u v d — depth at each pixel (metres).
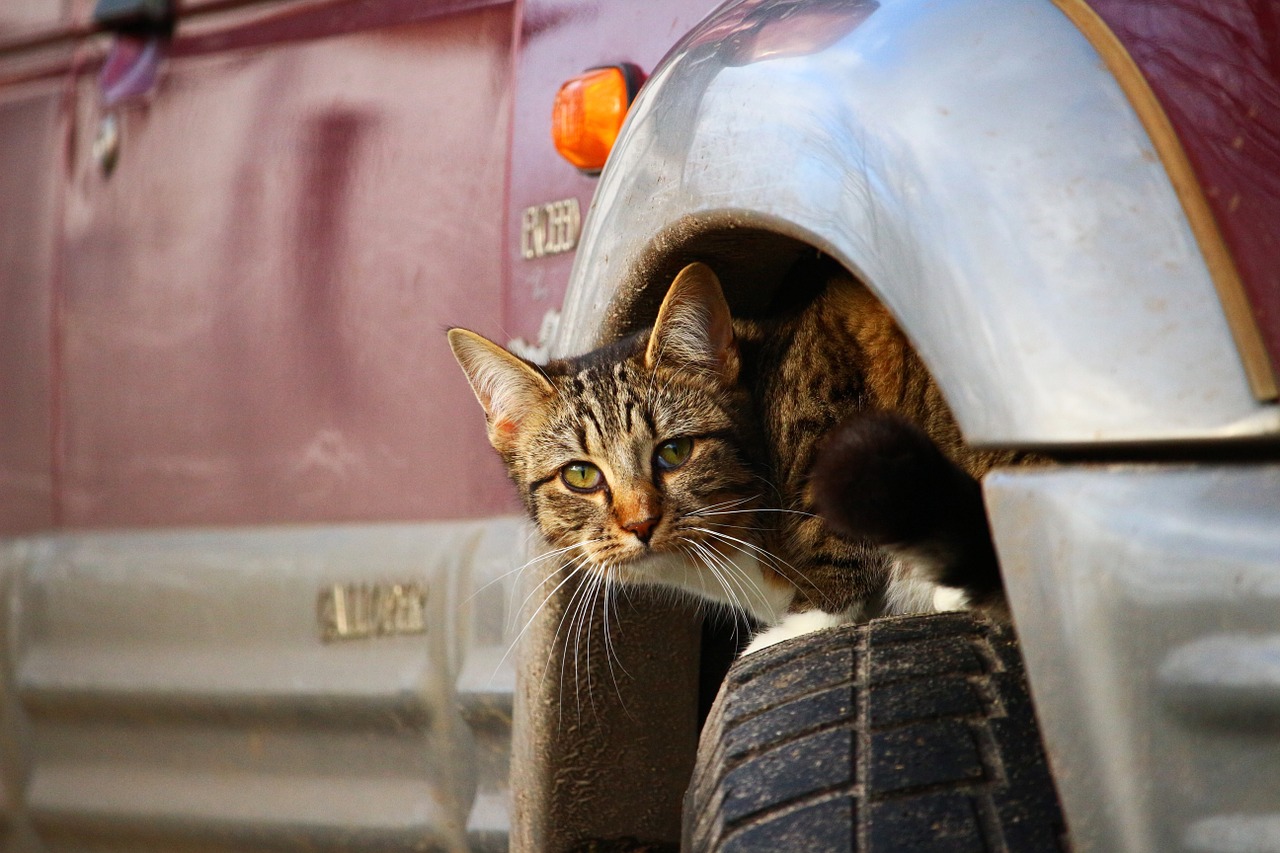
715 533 4.05
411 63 4.54
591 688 3.54
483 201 4.28
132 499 5.30
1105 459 2.21
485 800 4.10
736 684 2.84
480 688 4.04
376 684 4.41
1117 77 2.43
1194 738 2.02
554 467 4.14
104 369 5.39
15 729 5.60
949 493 2.69
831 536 3.77
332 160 4.72
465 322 4.33
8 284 5.69
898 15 2.80
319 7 4.88
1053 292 2.29
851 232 2.64
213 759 4.99
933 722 2.49
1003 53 2.57
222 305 5.02
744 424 4.16
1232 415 2.08
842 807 2.41
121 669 5.18
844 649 2.74
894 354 3.71
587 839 3.54
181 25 5.32
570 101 3.78
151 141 5.27
